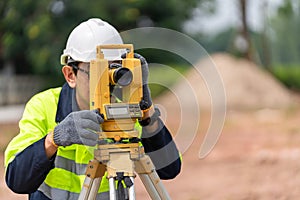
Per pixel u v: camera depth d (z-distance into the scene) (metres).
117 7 31.67
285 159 11.86
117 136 3.57
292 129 17.66
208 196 9.09
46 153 3.71
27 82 32.31
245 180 10.10
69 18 30.16
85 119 3.48
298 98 36.78
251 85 29.42
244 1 40.25
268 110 27.36
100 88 3.53
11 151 3.98
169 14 35.59
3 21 30.02
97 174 3.70
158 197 3.78
